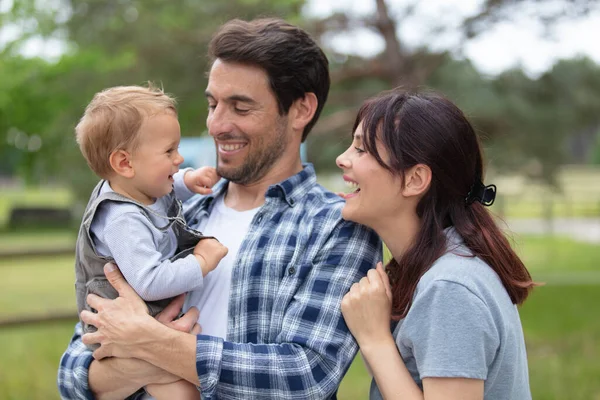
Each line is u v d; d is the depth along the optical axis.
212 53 2.17
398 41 7.70
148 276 1.88
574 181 29.62
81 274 2.04
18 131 12.20
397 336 1.82
